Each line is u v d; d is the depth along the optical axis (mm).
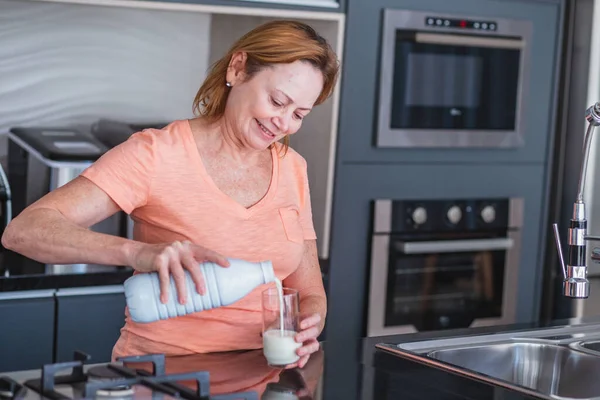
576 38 3910
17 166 3371
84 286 3096
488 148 3844
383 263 3658
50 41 3395
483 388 1689
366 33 3496
